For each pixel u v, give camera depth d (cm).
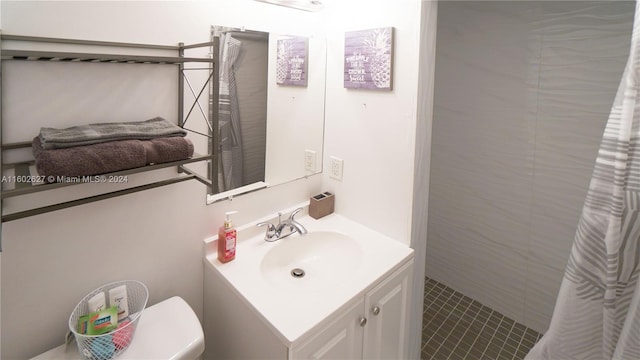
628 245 73
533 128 200
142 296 117
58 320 104
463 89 226
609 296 74
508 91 206
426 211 158
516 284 224
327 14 162
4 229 92
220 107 132
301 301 112
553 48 186
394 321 145
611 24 167
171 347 103
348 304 114
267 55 144
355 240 153
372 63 147
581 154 186
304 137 167
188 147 100
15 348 99
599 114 177
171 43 115
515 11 196
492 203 226
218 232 134
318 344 106
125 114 108
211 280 132
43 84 93
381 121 151
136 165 91
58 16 93
